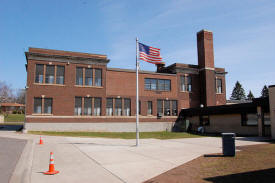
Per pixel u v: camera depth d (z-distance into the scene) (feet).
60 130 108.88
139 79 129.08
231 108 101.45
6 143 63.57
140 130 124.88
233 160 36.60
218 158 38.99
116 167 33.83
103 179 27.58
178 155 43.47
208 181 25.40
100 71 120.57
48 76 110.11
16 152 48.37
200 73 144.15
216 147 54.24
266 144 56.18
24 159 40.78
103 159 40.22
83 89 115.44
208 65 141.38
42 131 105.09
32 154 46.16
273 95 73.97
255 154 41.32
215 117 114.42
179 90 138.41
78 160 39.52
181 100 138.00
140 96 127.95
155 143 64.69
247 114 97.35
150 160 38.88
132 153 46.60
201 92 142.10
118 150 51.08
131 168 33.09
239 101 160.35
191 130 129.59
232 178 26.11
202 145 58.54
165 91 134.82
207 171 30.09
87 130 113.80
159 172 30.48
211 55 143.64
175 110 136.46
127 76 126.62
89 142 68.28
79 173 30.55
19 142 66.74
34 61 108.17
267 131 86.99
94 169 32.71
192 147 54.80
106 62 120.98
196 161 37.11
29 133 96.84
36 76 108.27
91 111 116.26
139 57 62.49
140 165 35.04
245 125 97.45
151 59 65.16
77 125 112.27
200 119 123.95
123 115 123.34
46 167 34.35
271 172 28.04
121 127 121.19
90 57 117.50
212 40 145.59
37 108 106.83
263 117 84.58
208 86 139.44
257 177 26.02
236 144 57.98
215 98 142.72
